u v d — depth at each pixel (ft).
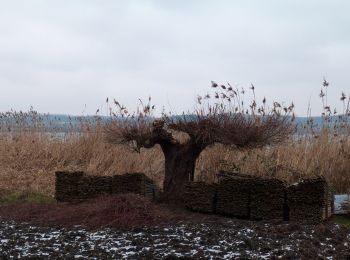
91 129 46.21
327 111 38.65
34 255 19.34
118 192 28.86
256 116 30.17
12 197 34.27
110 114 38.75
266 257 18.71
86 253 19.57
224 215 27.35
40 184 37.78
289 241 21.15
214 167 34.81
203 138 28.04
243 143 27.91
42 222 26.09
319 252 19.42
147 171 40.34
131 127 28.76
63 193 30.01
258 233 22.68
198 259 18.38
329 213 27.63
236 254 19.08
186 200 28.02
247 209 26.63
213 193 27.45
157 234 22.53
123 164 41.19
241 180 26.86
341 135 37.11
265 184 26.35
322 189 25.45
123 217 24.56
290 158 34.45
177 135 36.11
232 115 28.99
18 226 25.25
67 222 25.55
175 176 29.19
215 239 21.47
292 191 25.86
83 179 29.58
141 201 25.64
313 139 36.50
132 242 21.01
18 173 40.68
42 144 46.44
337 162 34.50
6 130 49.83
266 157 34.58
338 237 22.18
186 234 22.47
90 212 25.93
